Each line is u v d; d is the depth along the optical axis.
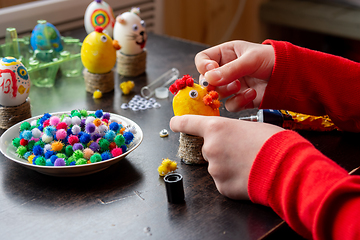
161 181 0.52
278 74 0.56
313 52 0.57
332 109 0.58
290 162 0.44
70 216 0.47
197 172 0.54
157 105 0.69
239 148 0.47
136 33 0.77
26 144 0.53
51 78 0.75
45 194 0.50
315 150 0.45
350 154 0.57
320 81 0.56
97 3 0.87
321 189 0.42
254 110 0.67
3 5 1.06
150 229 0.46
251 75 0.58
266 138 0.46
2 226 0.46
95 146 0.53
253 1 1.61
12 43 0.76
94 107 0.68
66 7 1.00
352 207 0.41
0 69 0.59
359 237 0.40
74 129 0.53
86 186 0.51
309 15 1.36
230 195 0.48
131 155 0.57
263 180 0.45
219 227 0.46
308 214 0.42
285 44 0.57
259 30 1.68
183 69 0.81
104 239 0.45
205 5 1.56
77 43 0.82
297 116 0.62
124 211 0.48
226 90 0.58
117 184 0.52
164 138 0.60
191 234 0.45
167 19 1.46
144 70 0.80
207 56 0.60
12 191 0.51
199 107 0.53
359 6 1.38
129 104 0.69
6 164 0.55
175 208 0.48
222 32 1.68
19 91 0.60
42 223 0.46
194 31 1.59
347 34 1.29
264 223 0.46
